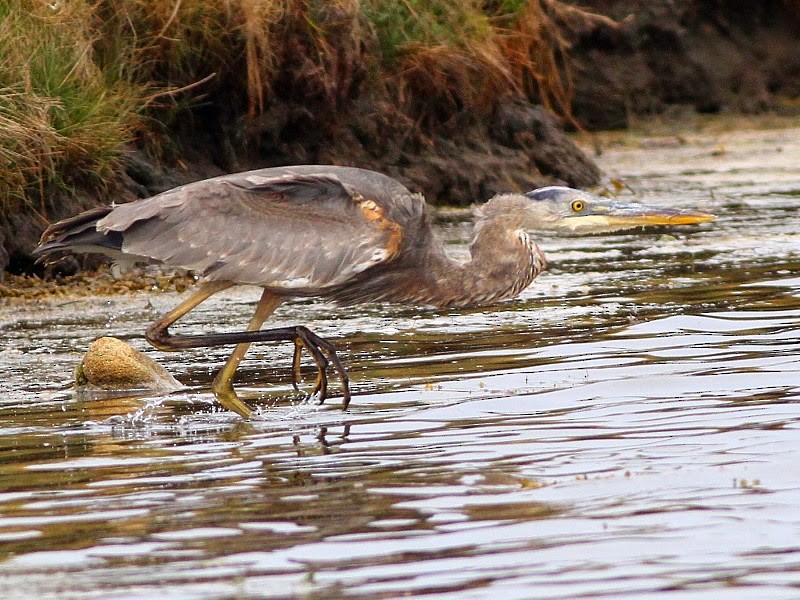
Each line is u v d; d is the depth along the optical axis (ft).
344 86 72.38
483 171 77.82
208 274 35.91
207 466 30.25
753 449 29.12
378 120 75.20
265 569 22.79
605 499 26.03
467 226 69.72
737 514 24.73
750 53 125.90
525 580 21.83
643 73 121.19
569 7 91.66
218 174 69.46
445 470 28.81
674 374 37.63
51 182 59.57
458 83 78.13
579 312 49.26
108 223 35.88
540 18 85.97
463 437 31.91
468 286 38.47
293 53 70.08
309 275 36.09
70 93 60.34
